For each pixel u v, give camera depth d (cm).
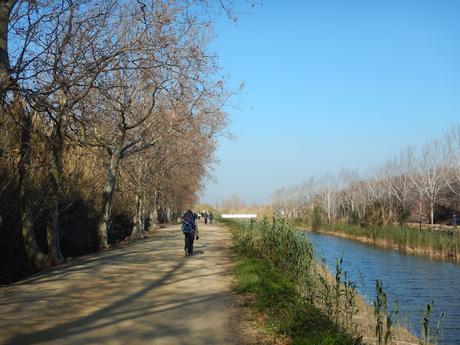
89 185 2495
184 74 1791
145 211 4378
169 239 3325
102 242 2555
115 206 3525
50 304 1032
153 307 1031
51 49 1416
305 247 1656
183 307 1038
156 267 1705
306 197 9331
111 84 1883
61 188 1981
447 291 2211
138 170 3681
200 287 1294
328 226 6444
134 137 2886
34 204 1784
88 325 862
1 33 1173
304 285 1307
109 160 2714
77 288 1242
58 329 829
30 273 1614
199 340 786
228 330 854
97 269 1622
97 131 2448
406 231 4194
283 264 1623
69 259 1834
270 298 1059
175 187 6156
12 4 1198
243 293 1188
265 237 1945
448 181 5372
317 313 916
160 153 3962
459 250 3384
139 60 1545
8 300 1071
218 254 2197
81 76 1383
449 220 6084
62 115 1656
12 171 1648
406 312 1745
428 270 2855
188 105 2786
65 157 2173
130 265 1753
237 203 14925
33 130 1686
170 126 2777
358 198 6881
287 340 790
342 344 754
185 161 4631
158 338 790
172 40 1623
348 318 999
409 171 6219
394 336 1148
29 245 1683
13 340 756
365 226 5538
